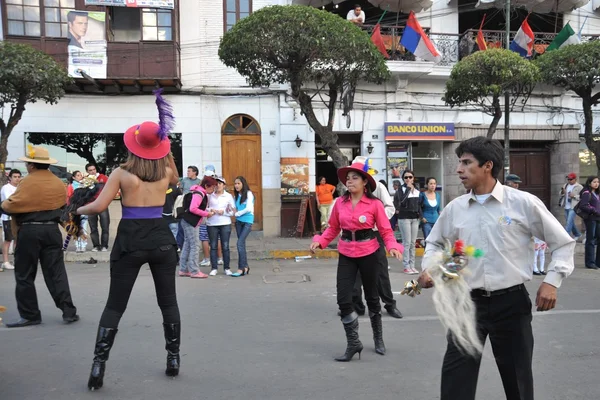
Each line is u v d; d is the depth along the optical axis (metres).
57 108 13.72
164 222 4.08
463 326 2.77
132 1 13.34
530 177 16.08
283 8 10.29
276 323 5.84
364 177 4.58
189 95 14.27
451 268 2.80
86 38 13.30
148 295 7.30
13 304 6.73
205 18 14.38
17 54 10.56
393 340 5.18
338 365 4.45
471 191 3.00
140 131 3.92
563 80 12.46
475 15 16.47
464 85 12.13
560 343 5.06
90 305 6.69
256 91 14.43
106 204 3.83
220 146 14.41
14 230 5.61
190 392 3.85
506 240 2.83
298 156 14.41
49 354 4.70
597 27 16.70
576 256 11.78
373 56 10.66
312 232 14.32
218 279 8.71
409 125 14.70
